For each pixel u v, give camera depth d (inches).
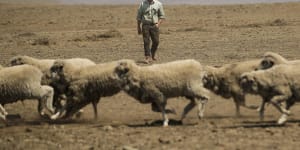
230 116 896.3
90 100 900.0
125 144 735.7
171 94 835.4
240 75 877.8
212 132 781.9
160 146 719.7
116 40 1849.2
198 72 832.3
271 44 1606.8
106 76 879.7
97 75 882.8
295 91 790.5
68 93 900.0
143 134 785.6
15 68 885.8
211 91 909.2
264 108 889.5
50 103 901.2
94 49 1675.7
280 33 1814.7
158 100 832.3
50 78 932.6
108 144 740.0
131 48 1668.3
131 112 954.7
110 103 1024.9
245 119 869.2
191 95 834.2
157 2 1370.6
